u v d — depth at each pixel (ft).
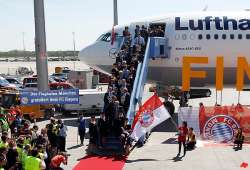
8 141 64.85
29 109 126.62
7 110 123.34
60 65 539.29
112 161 81.66
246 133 97.50
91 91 144.46
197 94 170.91
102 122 88.43
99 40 126.11
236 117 97.71
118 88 97.71
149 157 84.33
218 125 98.68
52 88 171.32
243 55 113.70
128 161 81.66
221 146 93.45
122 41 115.34
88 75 216.33
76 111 137.18
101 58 123.85
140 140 93.81
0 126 93.56
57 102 103.30
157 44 112.68
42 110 130.41
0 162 53.06
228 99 180.34
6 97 132.05
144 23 120.37
